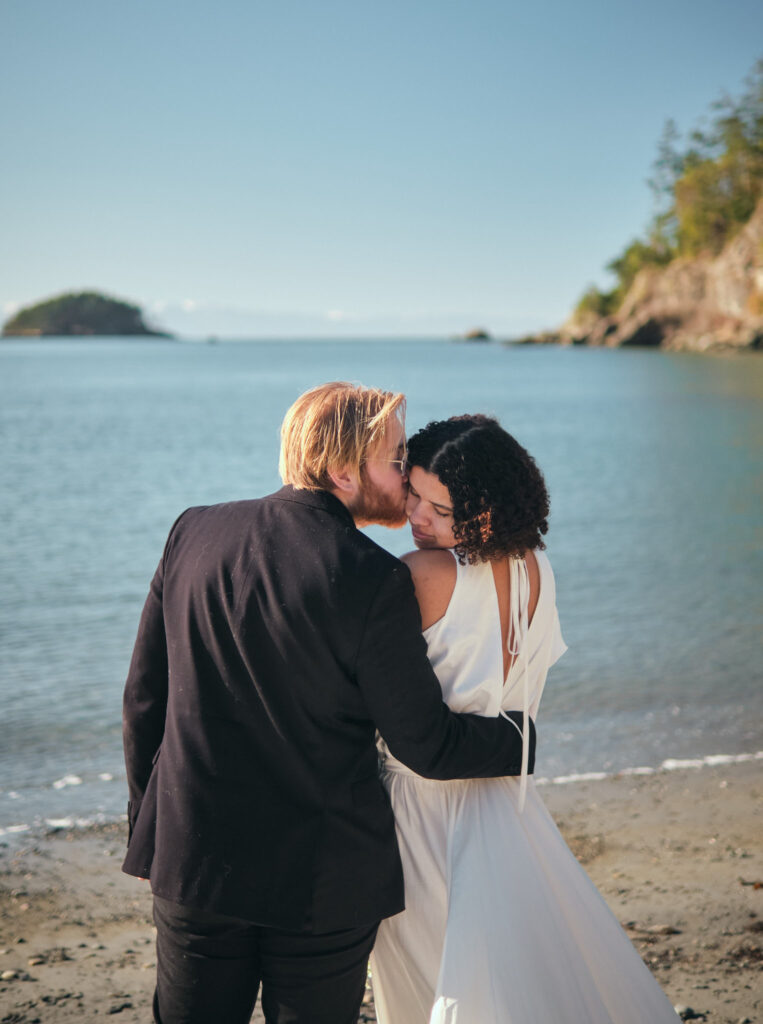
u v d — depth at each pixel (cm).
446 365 8550
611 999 177
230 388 5119
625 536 1156
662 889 321
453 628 176
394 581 154
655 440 2322
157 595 171
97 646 694
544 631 189
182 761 156
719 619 757
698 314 8788
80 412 3412
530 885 175
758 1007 242
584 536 1162
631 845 364
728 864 342
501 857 175
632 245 10588
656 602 821
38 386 5269
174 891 151
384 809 164
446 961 165
